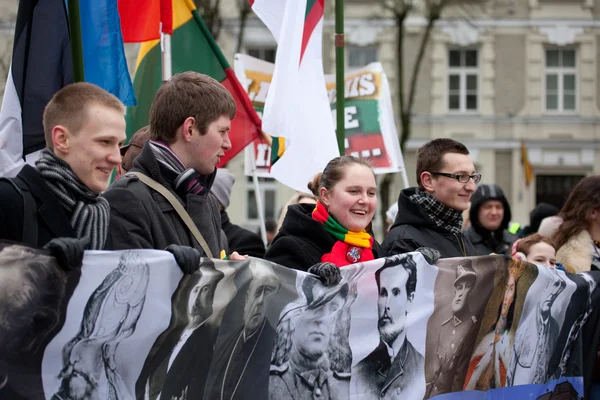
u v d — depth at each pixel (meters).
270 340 3.31
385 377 3.71
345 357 3.56
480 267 4.09
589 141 27.98
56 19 3.85
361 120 6.77
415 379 3.83
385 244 4.57
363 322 3.63
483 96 27.98
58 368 2.75
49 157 2.97
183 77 3.53
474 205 7.02
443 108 27.91
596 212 5.09
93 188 3.01
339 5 4.96
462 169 4.54
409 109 24.78
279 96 4.47
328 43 25.88
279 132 4.46
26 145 3.75
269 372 3.32
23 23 3.80
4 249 2.61
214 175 3.67
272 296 3.31
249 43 26.94
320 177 4.28
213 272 3.10
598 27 27.86
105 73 4.20
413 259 3.81
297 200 5.66
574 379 4.66
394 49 27.48
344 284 3.56
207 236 3.50
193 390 3.09
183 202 3.49
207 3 23.42
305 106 4.72
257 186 6.72
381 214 23.92
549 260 4.89
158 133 3.52
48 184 2.94
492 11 27.86
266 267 3.29
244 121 5.80
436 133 27.92
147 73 5.61
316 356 3.47
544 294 4.43
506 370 4.26
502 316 4.21
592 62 27.92
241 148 5.79
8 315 2.62
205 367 3.12
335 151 4.69
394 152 6.71
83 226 2.98
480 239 7.05
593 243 5.11
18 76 3.77
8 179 2.87
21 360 2.66
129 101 4.21
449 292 3.97
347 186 3.87
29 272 2.65
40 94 3.79
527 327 4.37
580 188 5.16
